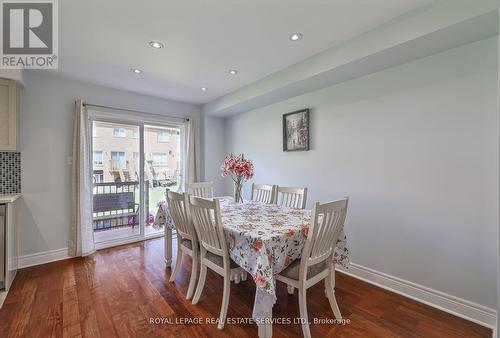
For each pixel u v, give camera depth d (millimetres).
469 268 1848
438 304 1981
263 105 3658
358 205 2543
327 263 1822
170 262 2770
